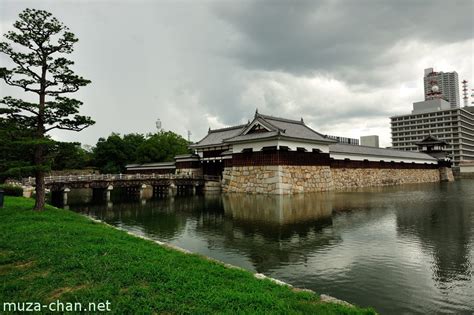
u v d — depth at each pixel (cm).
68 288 679
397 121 11462
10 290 671
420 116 10944
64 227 1303
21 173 1694
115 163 6662
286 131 3984
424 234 1560
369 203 2825
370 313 609
